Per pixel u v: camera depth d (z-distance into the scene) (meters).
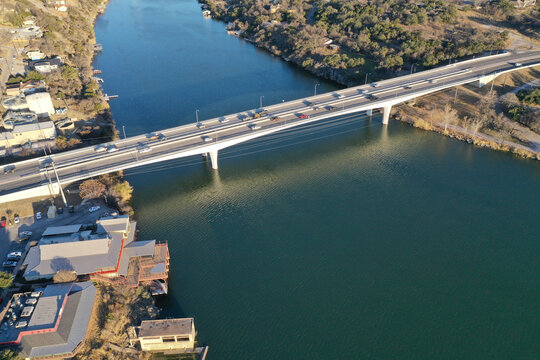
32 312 115.69
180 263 144.88
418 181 191.38
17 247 142.62
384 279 140.00
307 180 191.50
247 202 176.25
